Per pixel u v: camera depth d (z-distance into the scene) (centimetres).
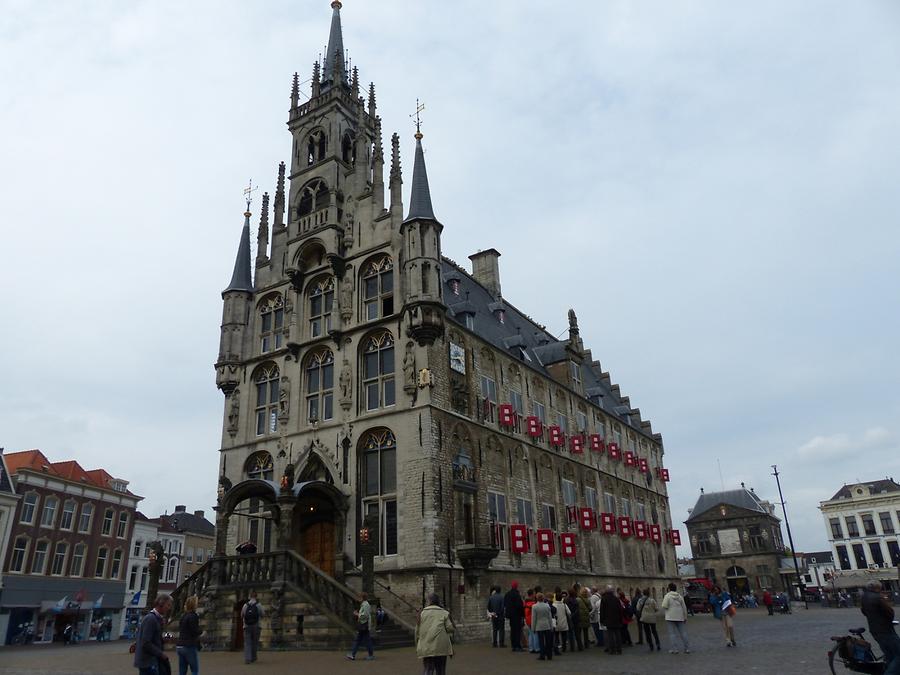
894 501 9281
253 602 2048
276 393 3684
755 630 3020
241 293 3981
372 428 3206
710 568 9988
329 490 3058
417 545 2891
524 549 3441
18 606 5216
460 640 2792
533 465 3938
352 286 3553
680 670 1575
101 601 5984
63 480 5819
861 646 1273
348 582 2958
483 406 3562
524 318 5416
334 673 1681
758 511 9875
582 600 2331
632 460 5456
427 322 3177
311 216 3878
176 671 1839
